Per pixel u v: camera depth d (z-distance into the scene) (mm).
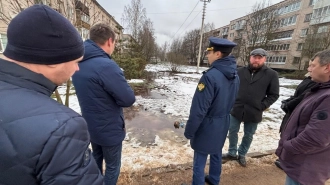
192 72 22625
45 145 469
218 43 1570
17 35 516
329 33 17438
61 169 504
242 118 2438
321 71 1280
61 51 575
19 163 471
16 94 507
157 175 2230
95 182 621
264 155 2836
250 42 25781
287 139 1404
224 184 2166
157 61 31219
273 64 30781
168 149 3105
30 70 556
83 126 581
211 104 1658
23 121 471
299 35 26781
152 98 7414
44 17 526
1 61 532
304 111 1283
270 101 2363
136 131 3957
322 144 1123
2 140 464
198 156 1859
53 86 630
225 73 1597
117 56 11234
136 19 16656
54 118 505
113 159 1652
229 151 2689
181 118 5000
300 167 1313
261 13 24078
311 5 25297
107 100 1402
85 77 1338
